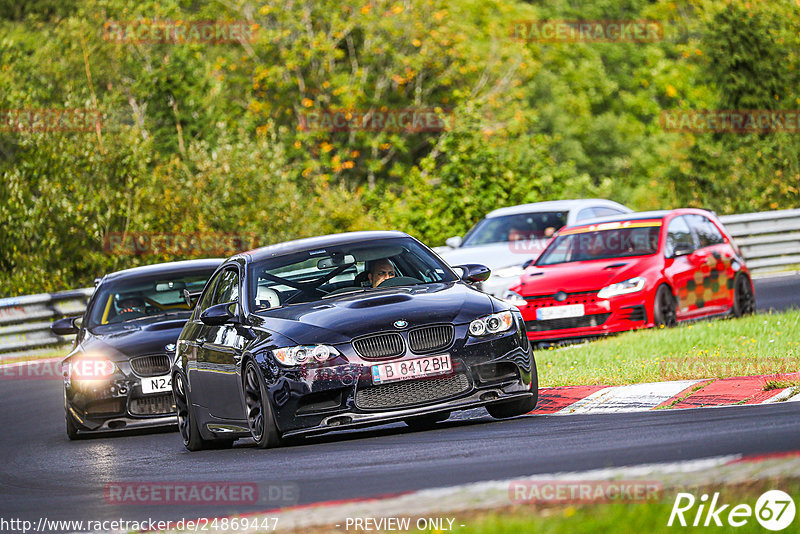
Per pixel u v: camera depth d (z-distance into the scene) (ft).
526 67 467.93
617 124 516.73
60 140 318.24
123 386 136.67
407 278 111.24
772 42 391.45
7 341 253.65
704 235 187.52
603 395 110.32
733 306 185.68
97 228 312.50
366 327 98.37
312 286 110.01
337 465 87.15
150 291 154.40
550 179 344.08
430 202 337.31
